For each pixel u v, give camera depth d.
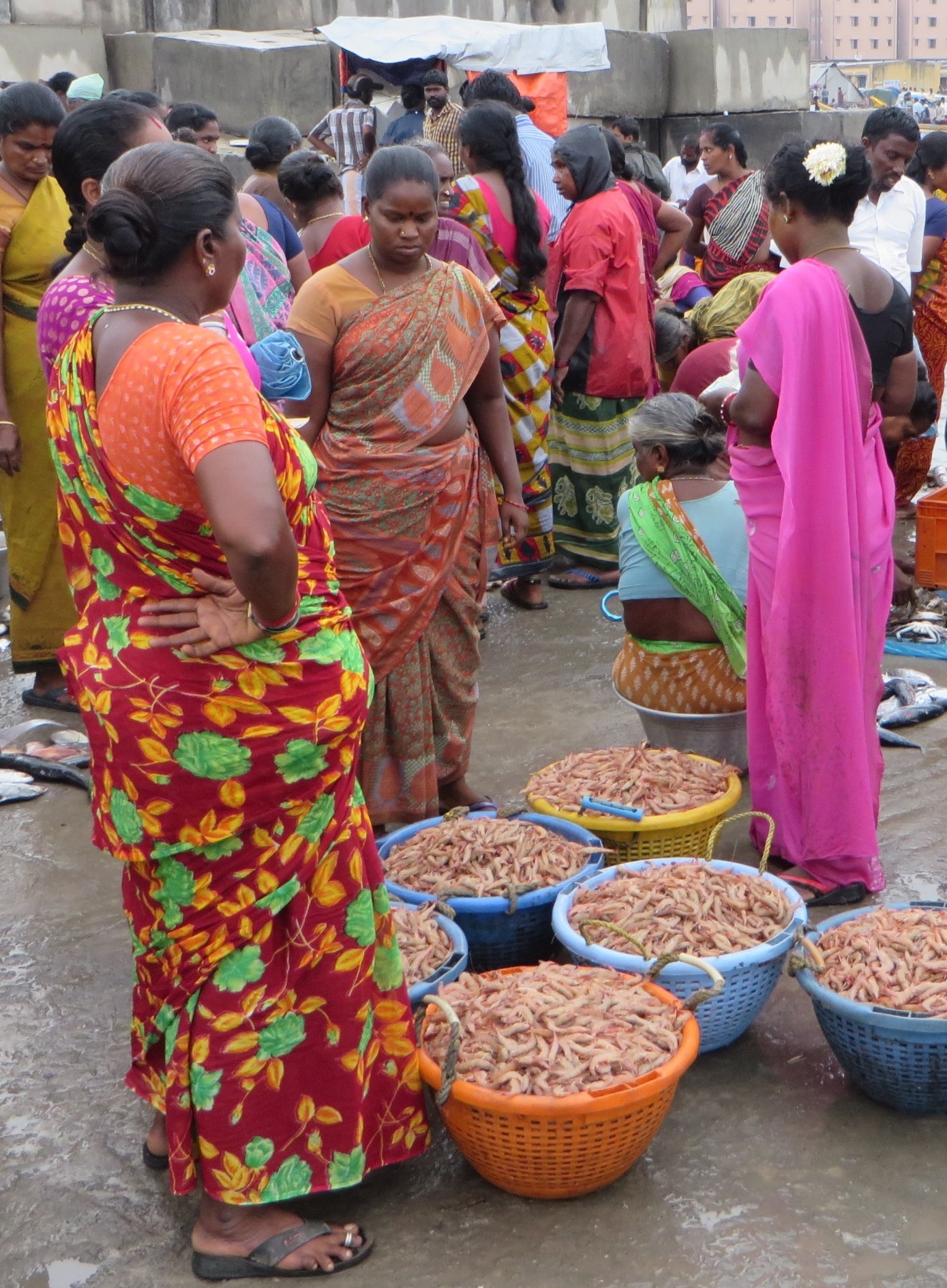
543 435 5.70
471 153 5.42
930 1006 2.49
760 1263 2.25
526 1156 2.33
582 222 5.81
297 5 13.44
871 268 3.44
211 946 2.19
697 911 2.81
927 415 5.45
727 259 7.22
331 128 9.09
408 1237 2.36
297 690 2.11
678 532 3.69
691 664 3.80
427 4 13.97
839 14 48.41
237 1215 2.30
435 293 3.39
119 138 3.23
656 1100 2.33
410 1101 2.45
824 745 3.23
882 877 3.42
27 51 12.09
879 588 3.33
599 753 3.63
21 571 4.84
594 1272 2.25
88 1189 2.53
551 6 15.08
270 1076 2.24
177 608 2.06
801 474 3.11
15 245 4.48
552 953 3.18
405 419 3.41
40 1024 3.06
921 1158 2.51
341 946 2.26
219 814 2.12
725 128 7.51
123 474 1.98
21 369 4.57
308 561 2.15
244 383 1.94
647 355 6.04
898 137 6.33
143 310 2.03
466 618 3.63
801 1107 2.67
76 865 3.86
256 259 4.64
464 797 3.89
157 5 13.47
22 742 4.66
